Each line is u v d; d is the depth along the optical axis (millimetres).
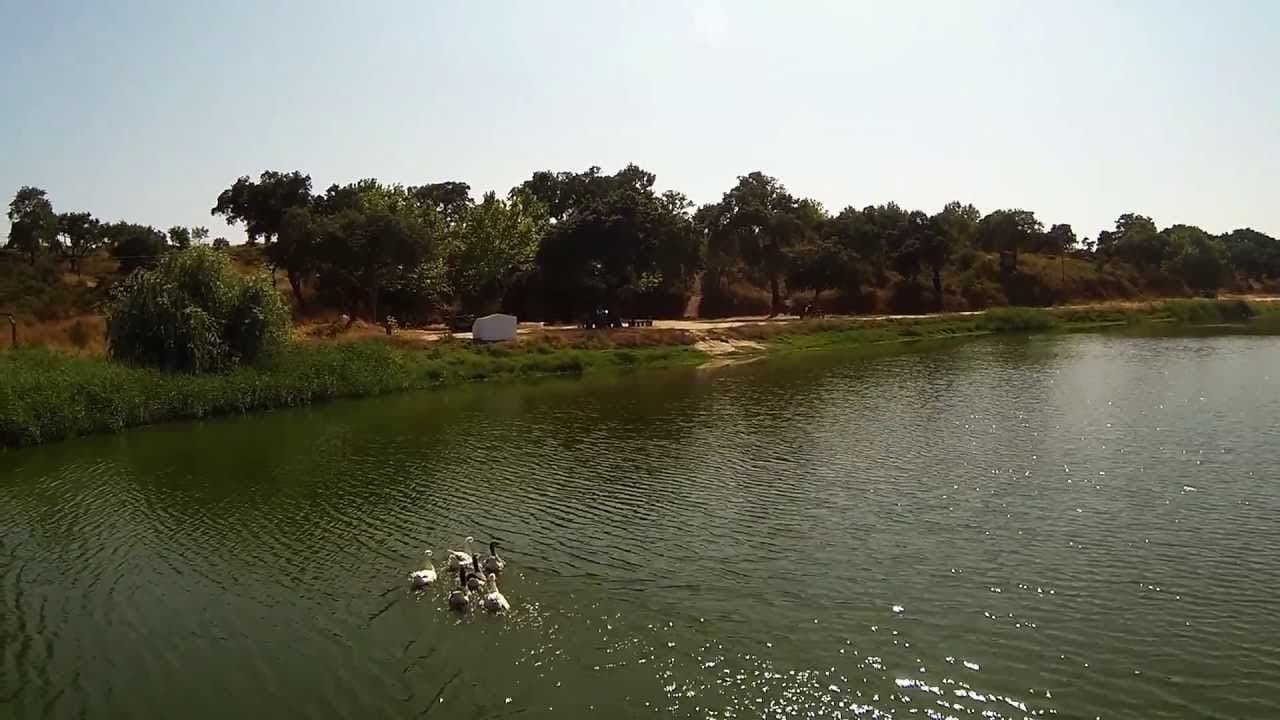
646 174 155125
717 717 18719
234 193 131625
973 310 142125
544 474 38688
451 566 26734
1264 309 132500
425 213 115062
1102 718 18312
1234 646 21234
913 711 18750
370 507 33969
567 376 75312
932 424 48250
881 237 147250
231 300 61844
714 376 72875
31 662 22031
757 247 132125
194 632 23422
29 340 69500
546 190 157125
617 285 108375
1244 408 49969
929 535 29438
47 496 36406
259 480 38438
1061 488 34531
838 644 21719
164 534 31266
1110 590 24609
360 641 22594
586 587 25531
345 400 61906
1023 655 21016
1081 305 148375
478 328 84375
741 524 31016
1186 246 167125
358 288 103188
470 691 20031
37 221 130125
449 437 47531
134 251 125312
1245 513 30906
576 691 19875
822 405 55906
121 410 50969
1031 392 58844
